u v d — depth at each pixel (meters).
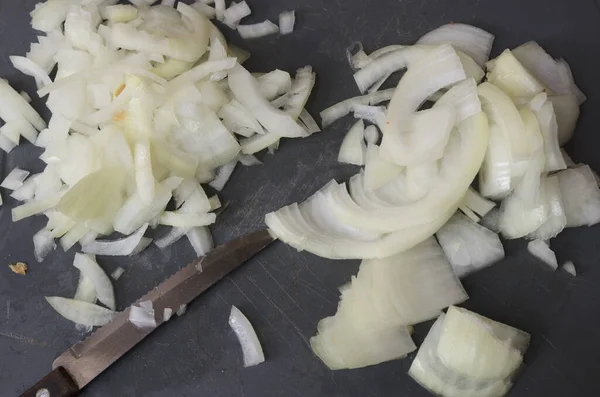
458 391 0.35
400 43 0.38
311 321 0.36
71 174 0.37
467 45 0.37
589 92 0.37
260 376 0.36
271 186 0.37
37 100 0.39
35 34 0.40
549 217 0.35
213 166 0.37
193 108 0.37
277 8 0.39
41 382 0.35
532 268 0.35
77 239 0.37
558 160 0.35
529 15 0.38
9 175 0.38
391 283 0.35
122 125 0.37
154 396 0.36
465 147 0.35
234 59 0.37
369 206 0.36
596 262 0.35
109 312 0.37
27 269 0.37
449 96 0.35
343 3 0.39
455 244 0.36
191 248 0.37
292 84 0.38
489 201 0.36
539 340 0.35
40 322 0.37
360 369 0.35
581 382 0.35
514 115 0.35
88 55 0.38
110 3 0.39
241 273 0.36
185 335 0.36
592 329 0.35
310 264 0.36
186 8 0.38
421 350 0.35
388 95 0.37
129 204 0.36
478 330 0.34
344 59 0.38
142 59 0.37
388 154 0.36
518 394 0.35
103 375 0.36
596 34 0.37
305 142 0.37
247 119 0.37
